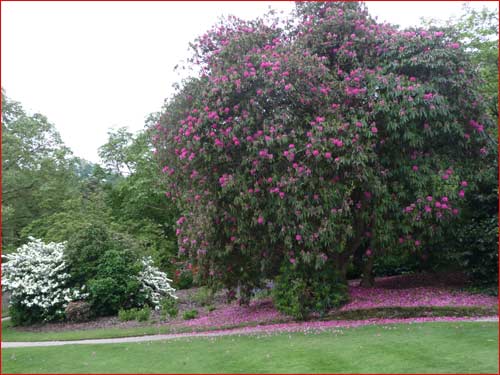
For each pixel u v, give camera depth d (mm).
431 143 11539
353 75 10984
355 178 10477
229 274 12695
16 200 24578
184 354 7742
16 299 14734
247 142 10195
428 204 10680
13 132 23422
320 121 10133
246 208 10188
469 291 12492
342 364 6605
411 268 17500
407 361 6574
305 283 11367
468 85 11094
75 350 8562
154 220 24438
